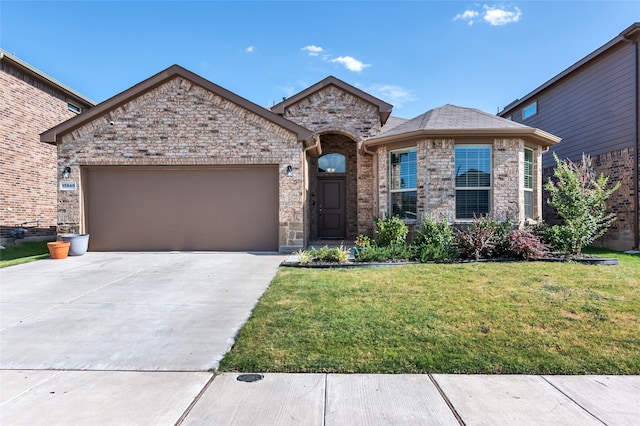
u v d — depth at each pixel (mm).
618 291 5605
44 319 4746
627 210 11180
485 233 8664
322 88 12609
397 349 3689
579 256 8711
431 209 10000
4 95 12305
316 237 13742
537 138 10328
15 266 8406
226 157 10461
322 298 5406
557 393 2924
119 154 10508
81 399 2867
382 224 9789
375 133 12539
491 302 5105
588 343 3783
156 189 10750
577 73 13414
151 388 3037
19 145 12938
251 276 7215
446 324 4305
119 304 5383
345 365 3385
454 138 10008
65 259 9398
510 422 2551
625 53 11273
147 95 10547
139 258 9469
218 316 4832
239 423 2553
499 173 9969
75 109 15977
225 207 10742
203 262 8828
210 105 10516
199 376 3246
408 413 2666
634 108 10930
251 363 3434
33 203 13555
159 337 4129
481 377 3195
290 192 10430
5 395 2930
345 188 13844
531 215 10844
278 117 10312
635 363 3375
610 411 2682
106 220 10750
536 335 3982
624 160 11312
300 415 2648
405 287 5973
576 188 8844
